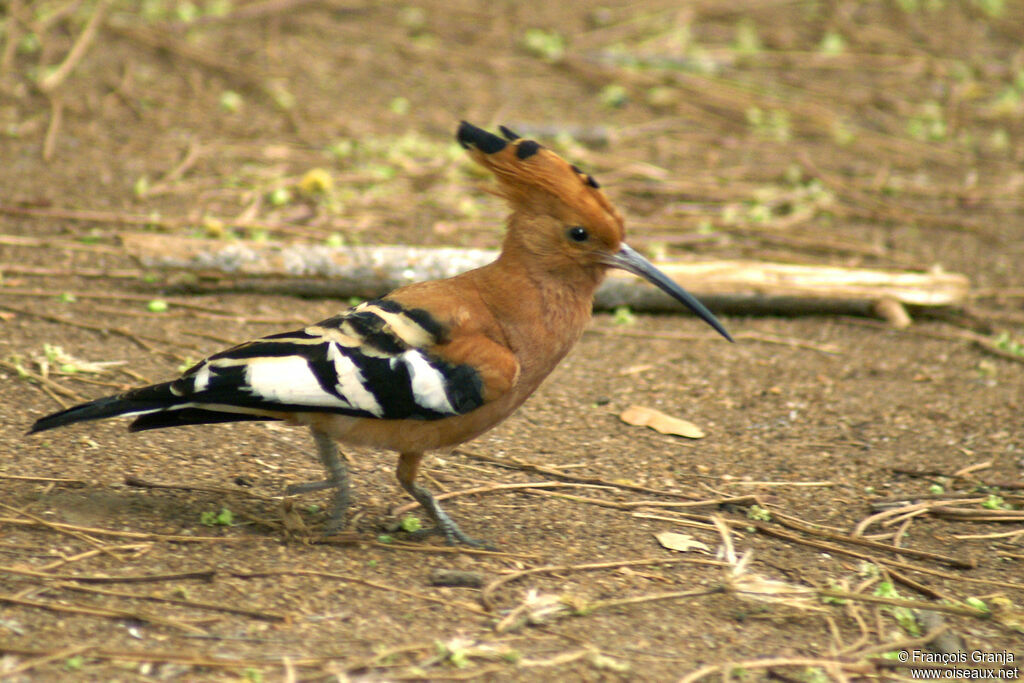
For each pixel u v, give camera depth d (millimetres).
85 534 7676
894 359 12391
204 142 16422
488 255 12711
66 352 10852
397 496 8914
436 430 7797
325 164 16203
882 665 6953
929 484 9688
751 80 20609
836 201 16578
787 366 12070
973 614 7660
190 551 7598
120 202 14391
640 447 10117
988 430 10695
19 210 13773
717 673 6707
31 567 7199
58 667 6246
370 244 13781
